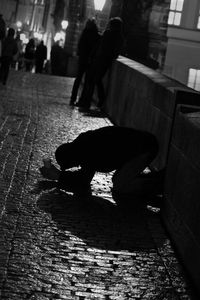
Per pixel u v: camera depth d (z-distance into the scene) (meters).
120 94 13.79
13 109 14.50
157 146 8.11
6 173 8.55
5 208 7.09
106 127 8.20
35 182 8.34
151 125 9.86
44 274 5.46
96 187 8.52
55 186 8.27
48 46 61.28
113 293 5.27
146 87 10.58
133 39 29.45
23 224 6.66
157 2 29.17
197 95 8.17
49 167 8.36
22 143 10.57
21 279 5.29
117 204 7.88
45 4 66.12
